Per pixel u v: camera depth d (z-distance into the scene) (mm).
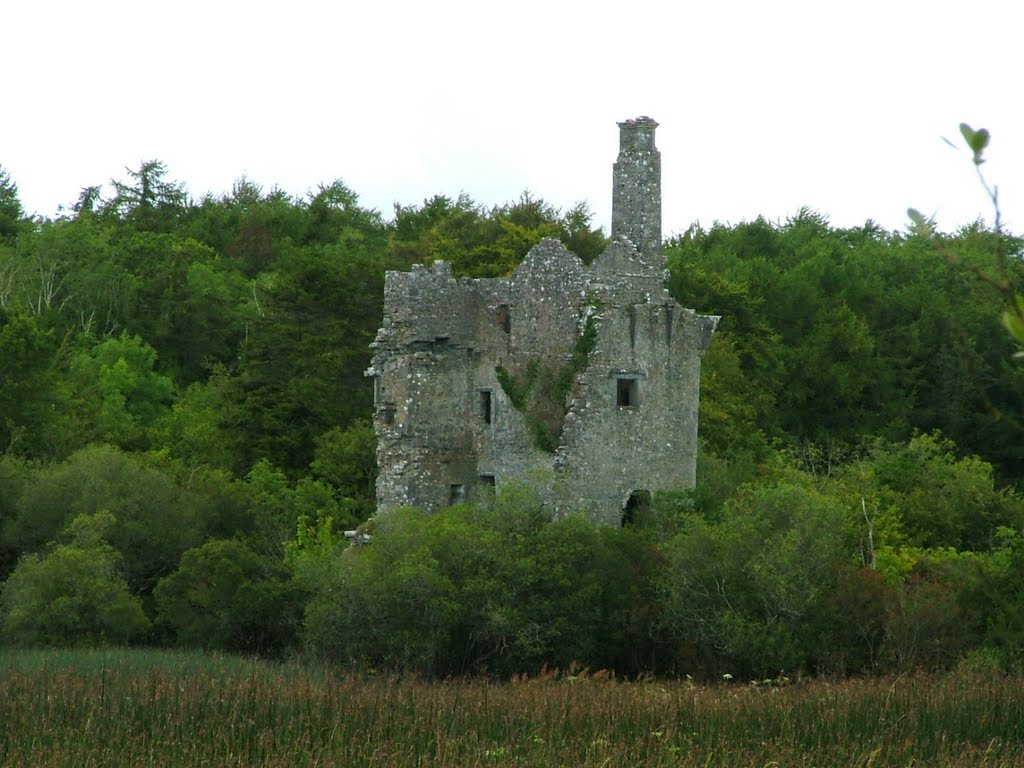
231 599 73938
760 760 48250
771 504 68875
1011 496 93500
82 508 82875
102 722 52125
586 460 70500
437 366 74438
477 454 74938
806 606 65188
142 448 110875
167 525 82375
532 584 66688
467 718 53750
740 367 113750
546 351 72125
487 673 66625
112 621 73562
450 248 115062
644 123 73500
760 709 54906
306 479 93812
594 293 71000
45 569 74562
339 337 108125
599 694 57531
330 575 69625
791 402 117312
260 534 84312
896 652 65250
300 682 59062
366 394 106875
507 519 69062
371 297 110188
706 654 67000
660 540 71125
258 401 105875
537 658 66750
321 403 105062
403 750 49125
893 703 55406
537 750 49719
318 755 47719
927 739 51156
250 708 54125
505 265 108375
